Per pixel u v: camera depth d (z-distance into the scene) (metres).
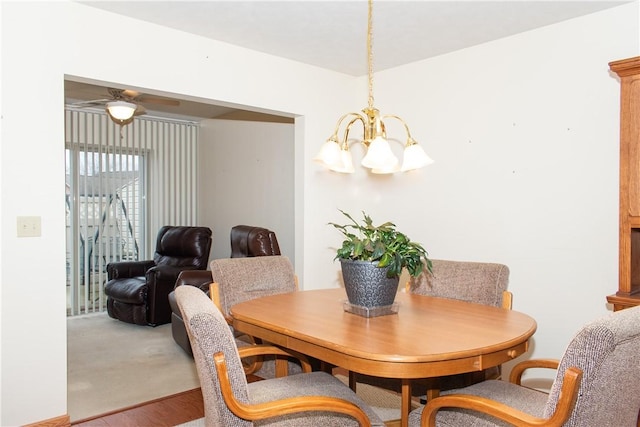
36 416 2.55
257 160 5.43
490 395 1.84
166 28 3.06
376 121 2.32
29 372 2.53
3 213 2.44
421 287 2.75
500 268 2.50
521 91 3.16
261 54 3.57
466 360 1.62
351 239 2.19
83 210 5.51
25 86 2.51
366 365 1.60
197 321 1.49
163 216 6.16
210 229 5.92
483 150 3.38
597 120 2.82
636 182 2.33
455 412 1.76
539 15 2.85
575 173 2.91
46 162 2.58
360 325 1.95
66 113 5.36
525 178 3.15
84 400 3.00
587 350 1.30
